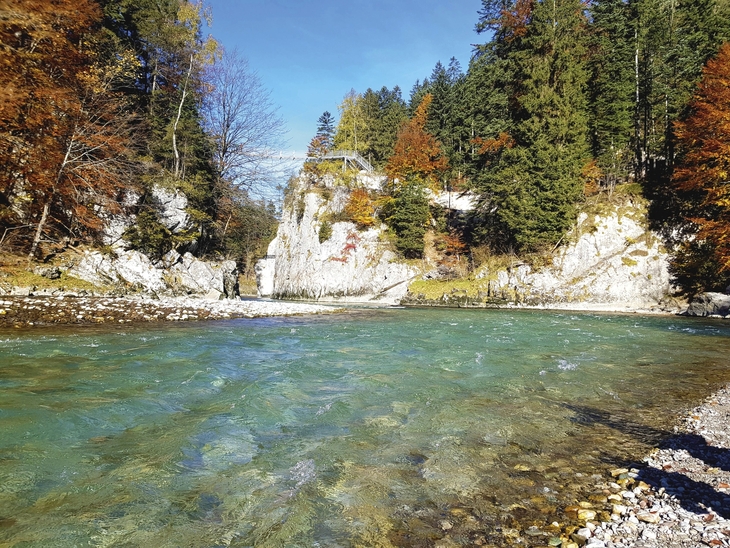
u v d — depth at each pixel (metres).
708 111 27.08
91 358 9.26
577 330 17.55
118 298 19.61
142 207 25.19
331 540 3.24
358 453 4.96
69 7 20.08
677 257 30.69
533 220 33.44
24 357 9.05
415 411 6.59
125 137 24.75
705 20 34.62
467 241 43.47
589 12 38.25
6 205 19.34
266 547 3.11
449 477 4.43
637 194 34.06
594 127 35.56
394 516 3.64
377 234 48.06
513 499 4.00
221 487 4.03
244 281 73.88
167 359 9.55
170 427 5.55
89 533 3.21
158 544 3.10
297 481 4.21
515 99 37.28
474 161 44.03
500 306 33.97
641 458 5.05
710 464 4.85
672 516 3.68
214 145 32.81
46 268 19.17
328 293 47.94
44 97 18.94
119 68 24.75
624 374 9.56
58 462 4.43
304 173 58.34
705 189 28.06
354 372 9.10
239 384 7.76
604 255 32.66
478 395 7.59
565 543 3.26
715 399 7.66
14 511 3.49
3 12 17.23
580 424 6.24
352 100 60.00
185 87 30.88
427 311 28.48
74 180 21.56
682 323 21.02
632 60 36.69
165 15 31.14
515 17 37.84
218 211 34.47
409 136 48.66
